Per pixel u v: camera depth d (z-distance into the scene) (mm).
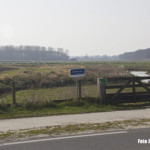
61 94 16531
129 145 6148
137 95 13062
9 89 23047
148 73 47750
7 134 7242
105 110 11195
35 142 6496
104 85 12422
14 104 11359
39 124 8523
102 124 8320
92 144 6262
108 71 37031
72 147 6066
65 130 7590
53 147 6098
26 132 7430
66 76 27594
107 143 6324
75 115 10133
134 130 7492
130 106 12211
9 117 9797
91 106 11867
